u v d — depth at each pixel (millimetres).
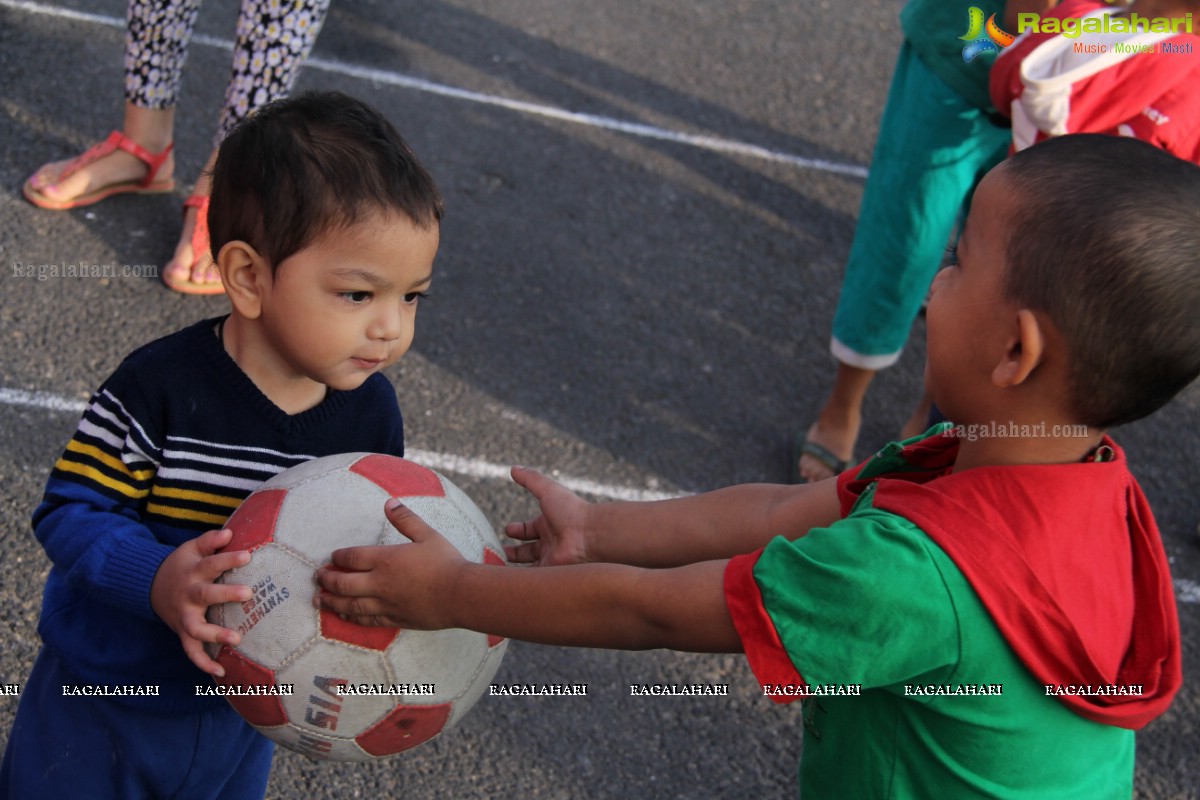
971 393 1413
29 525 2951
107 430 1614
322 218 1481
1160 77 2461
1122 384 1316
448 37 5625
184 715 1757
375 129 1576
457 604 1483
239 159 1528
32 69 4672
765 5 6500
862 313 3428
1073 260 1279
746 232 4828
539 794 2627
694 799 2699
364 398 1777
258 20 3514
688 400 3930
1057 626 1323
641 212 4793
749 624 1354
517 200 4676
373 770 2588
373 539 1579
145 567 1553
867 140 5609
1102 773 1472
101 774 1755
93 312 3660
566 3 6129
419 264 1560
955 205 3244
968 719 1394
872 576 1300
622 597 1415
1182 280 1259
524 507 3365
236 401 1644
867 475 1655
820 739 1591
